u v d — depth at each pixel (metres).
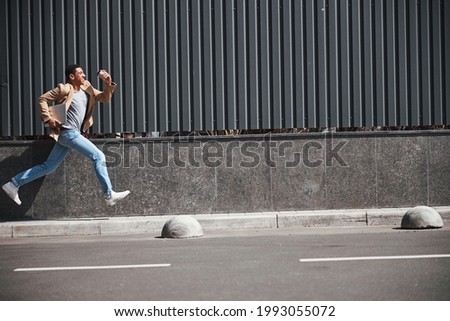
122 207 13.71
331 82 13.70
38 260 9.66
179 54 13.70
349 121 13.75
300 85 13.68
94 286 7.64
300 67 13.68
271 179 13.67
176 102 13.71
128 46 13.71
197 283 7.57
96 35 13.77
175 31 13.69
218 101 13.68
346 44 13.68
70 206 13.70
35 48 13.80
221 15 13.67
